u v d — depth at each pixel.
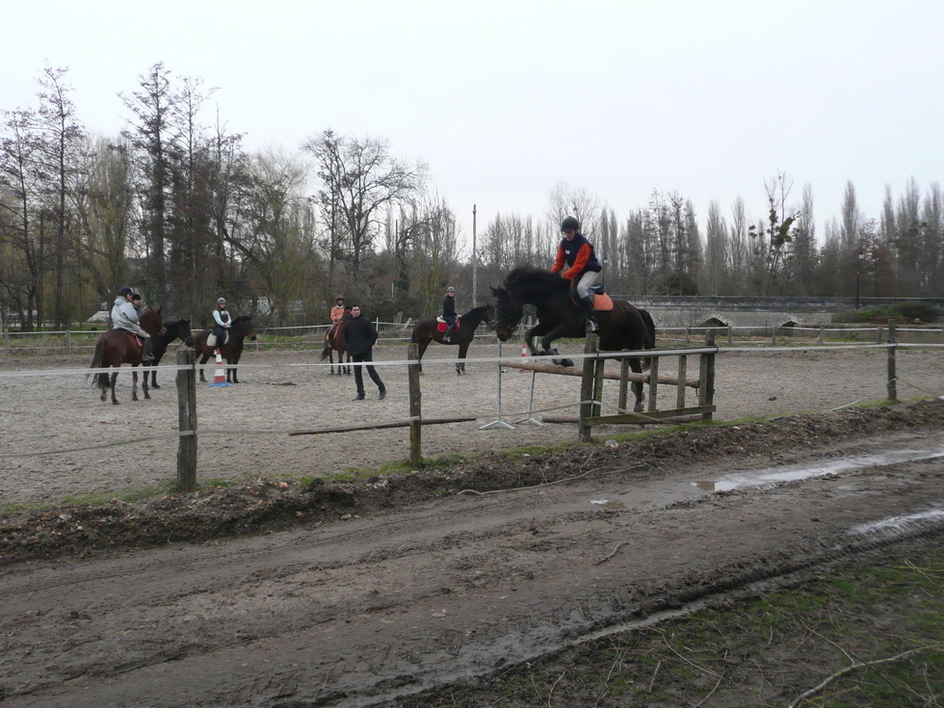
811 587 4.65
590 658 3.72
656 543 5.42
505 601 4.40
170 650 3.78
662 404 12.07
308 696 3.34
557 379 17.11
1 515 5.47
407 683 3.47
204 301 36.50
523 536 5.64
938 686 3.47
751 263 57.75
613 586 4.60
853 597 4.50
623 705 3.30
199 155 35.22
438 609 4.29
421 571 4.89
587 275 9.15
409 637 3.93
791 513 6.18
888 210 67.88
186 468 6.12
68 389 15.26
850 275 53.47
